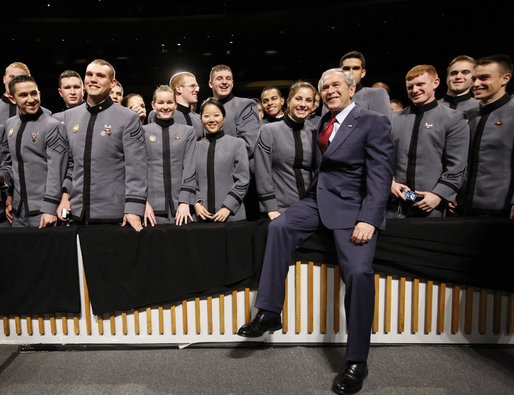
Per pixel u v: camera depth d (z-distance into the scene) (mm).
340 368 1803
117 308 1947
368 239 1732
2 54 10766
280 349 1990
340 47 11109
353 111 1825
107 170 1975
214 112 2223
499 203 2041
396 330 2014
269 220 2051
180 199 2131
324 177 1899
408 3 8336
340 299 1979
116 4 10750
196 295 1967
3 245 1927
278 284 1835
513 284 1867
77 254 1950
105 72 1933
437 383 1665
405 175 2145
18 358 1922
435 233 1880
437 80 2111
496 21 8766
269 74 11328
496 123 2047
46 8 10469
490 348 1970
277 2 10695
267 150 2092
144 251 1932
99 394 1612
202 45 11477
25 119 2156
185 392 1622
